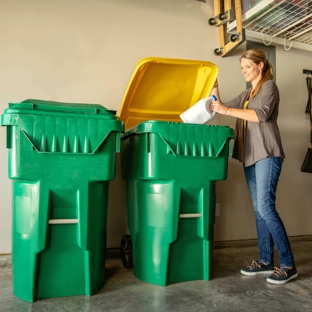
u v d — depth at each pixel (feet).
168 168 5.64
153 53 8.20
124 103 7.02
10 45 6.99
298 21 8.50
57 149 5.00
